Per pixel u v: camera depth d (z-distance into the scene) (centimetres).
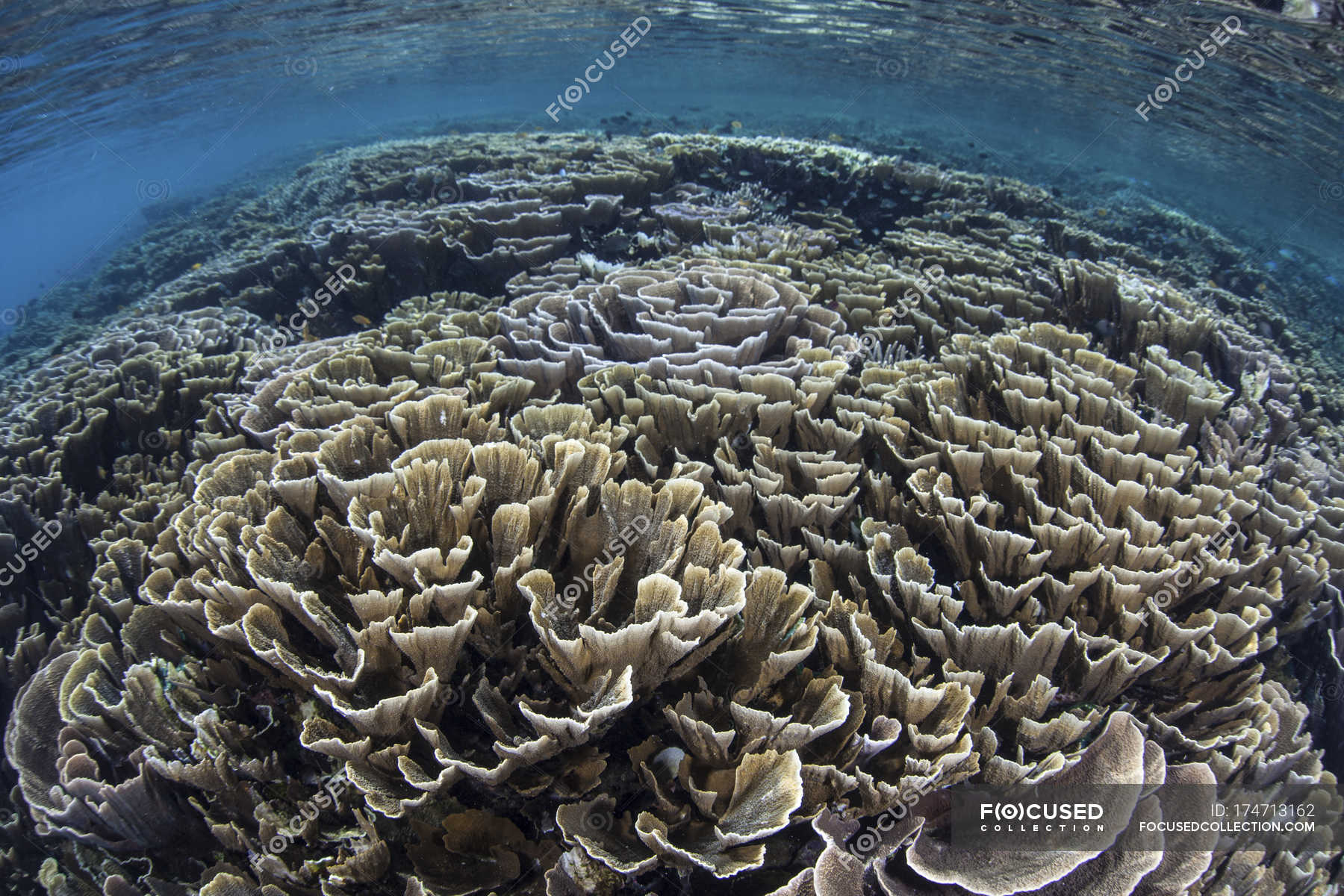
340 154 1969
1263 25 1396
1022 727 234
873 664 223
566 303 482
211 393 567
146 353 630
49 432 536
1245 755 263
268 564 232
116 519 454
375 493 252
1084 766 229
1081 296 566
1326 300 1961
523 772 211
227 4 1806
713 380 389
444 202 970
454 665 220
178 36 1969
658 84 5766
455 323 520
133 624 291
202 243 1808
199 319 740
